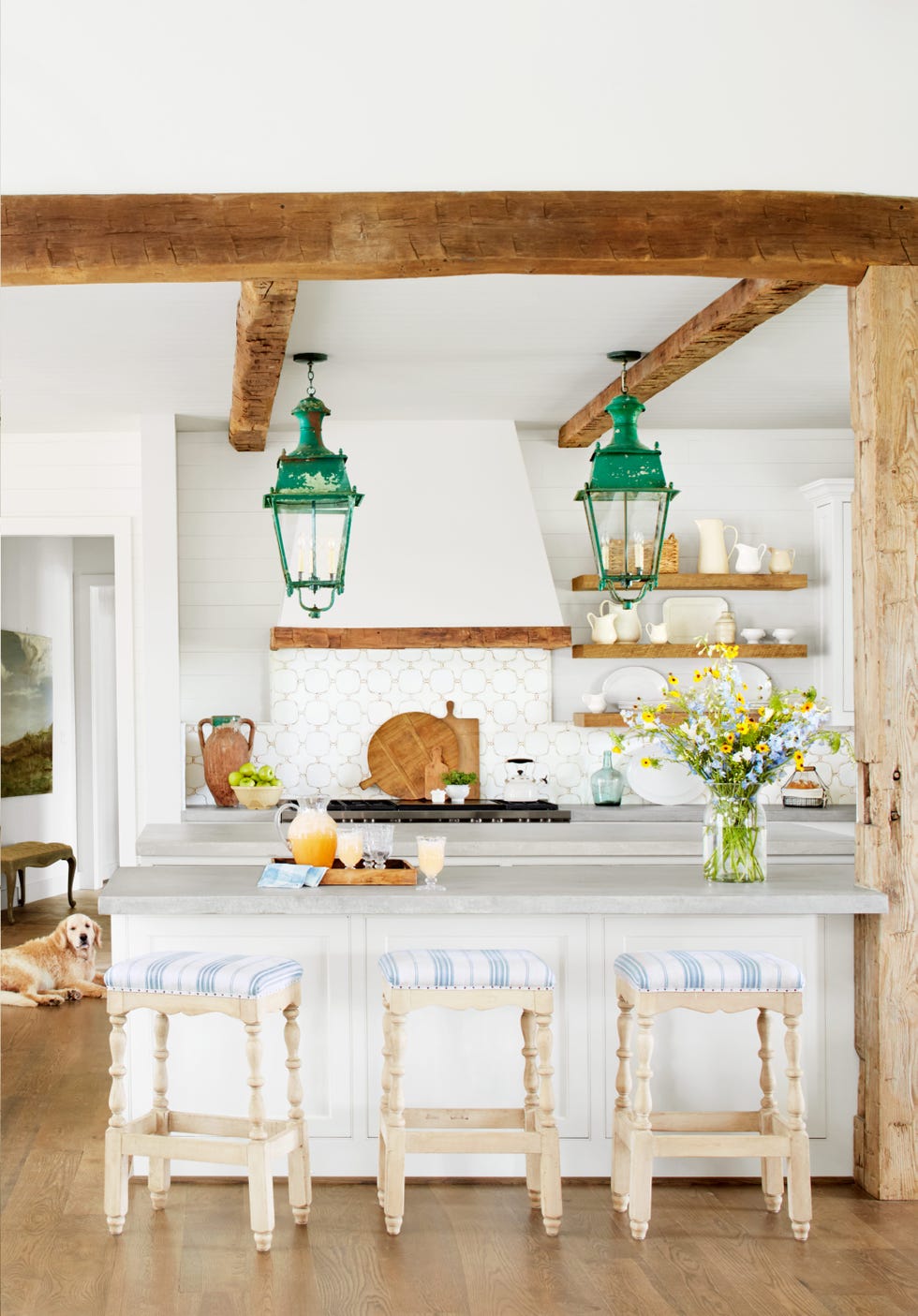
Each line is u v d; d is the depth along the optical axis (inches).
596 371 218.1
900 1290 123.6
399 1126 136.3
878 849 149.8
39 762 365.7
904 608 149.3
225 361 209.8
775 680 276.8
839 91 136.9
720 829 157.5
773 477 275.7
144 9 127.3
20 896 350.9
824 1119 155.6
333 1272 127.1
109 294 172.9
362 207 139.1
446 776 262.5
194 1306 119.9
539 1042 136.5
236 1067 152.6
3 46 128.0
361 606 255.0
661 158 140.0
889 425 148.4
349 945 153.6
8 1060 201.9
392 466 257.4
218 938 153.3
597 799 263.4
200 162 135.9
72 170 135.3
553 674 275.0
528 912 145.8
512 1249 133.0
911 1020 148.7
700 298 176.7
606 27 131.7
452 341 198.1
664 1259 130.8
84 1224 139.1
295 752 270.4
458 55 131.8
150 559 248.7
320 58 130.9
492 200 140.3
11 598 349.7
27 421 253.9
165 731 247.4
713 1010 136.2
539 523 271.6
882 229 145.5
